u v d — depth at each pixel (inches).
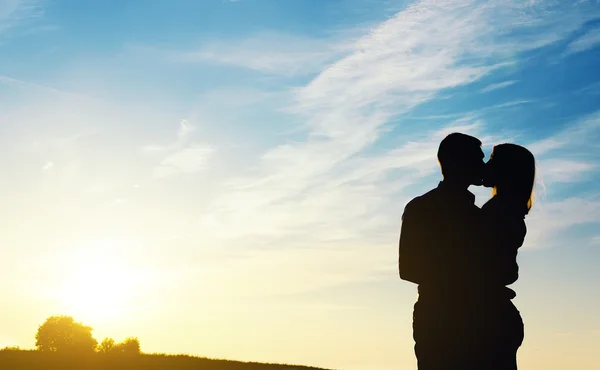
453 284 208.4
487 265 210.1
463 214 212.5
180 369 1610.5
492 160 231.8
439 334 206.2
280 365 1531.7
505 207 219.8
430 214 213.2
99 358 1740.9
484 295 207.9
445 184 218.4
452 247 209.6
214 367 1590.8
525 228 221.3
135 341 3196.4
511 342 207.5
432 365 206.4
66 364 1659.7
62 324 3501.5
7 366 1561.3
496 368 204.4
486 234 212.1
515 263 216.4
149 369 1611.7
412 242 213.3
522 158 227.8
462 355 203.9
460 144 219.1
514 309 211.9
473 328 204.5
